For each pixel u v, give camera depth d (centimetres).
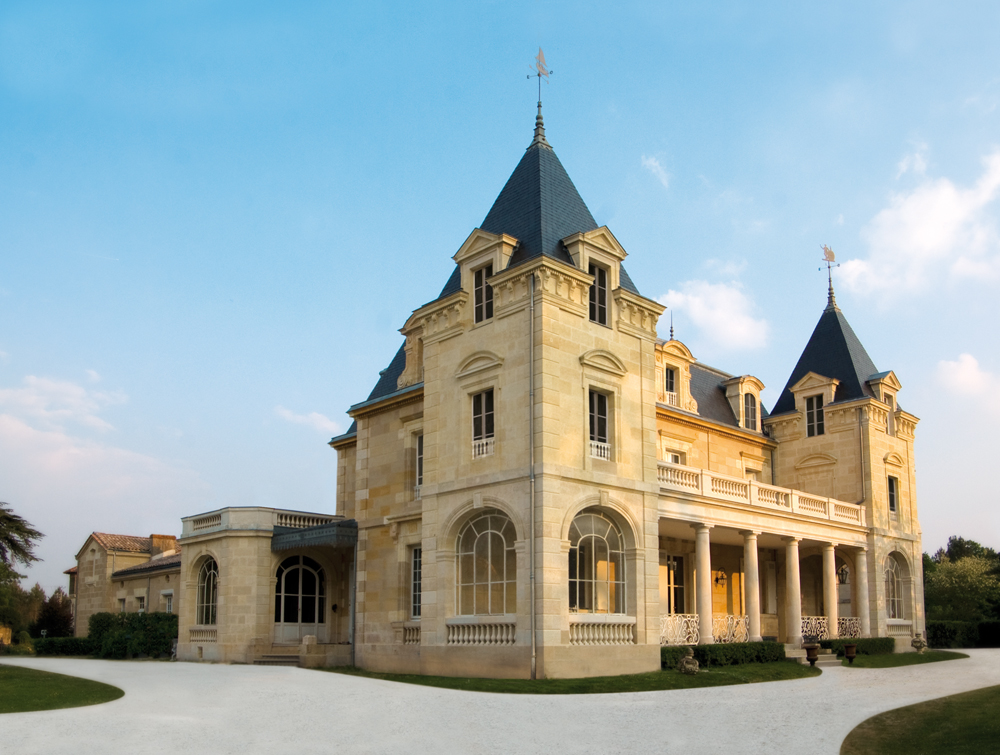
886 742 1553
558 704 1977
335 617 3709
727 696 2172
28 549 3200
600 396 2880
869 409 4184
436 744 1499
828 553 3809
